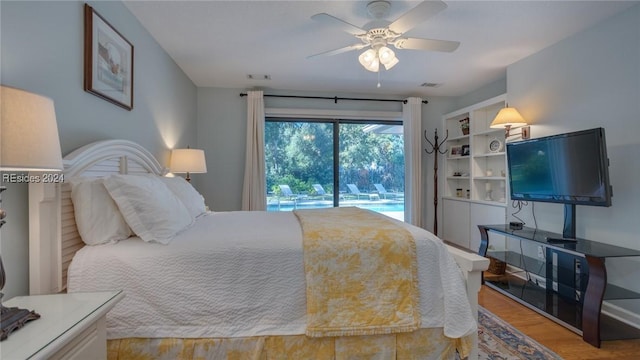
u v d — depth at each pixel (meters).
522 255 3.27
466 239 4.38
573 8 2.31
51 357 0.84
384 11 2.30
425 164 4.97
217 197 4.46
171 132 3.34
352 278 1.49
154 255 1.42
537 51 3.12
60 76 1.61
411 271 1.54
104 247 1.46
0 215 0.95
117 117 2.21
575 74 2.73
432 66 3.59
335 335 1.43
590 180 2.33
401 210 5.01
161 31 2.72
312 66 3.60
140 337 1.37
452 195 4.98
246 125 4.48
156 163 2.68
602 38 2.50
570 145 2.48
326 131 4.83
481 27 2.61
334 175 4.82
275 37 2.84
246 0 2.23
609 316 2.40
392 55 2.22
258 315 1.44
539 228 3.13
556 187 2.61
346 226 1.82
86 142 1.84
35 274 1.35
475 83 4.26
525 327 2.26
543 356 1.89
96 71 1.91
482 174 4.31
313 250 1.50
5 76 1.29
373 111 4.80
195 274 1.42
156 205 1.61
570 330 2.21
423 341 1.52
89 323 0.98
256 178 4.38
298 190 4.76
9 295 1.30
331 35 2.80
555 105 2.93
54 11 1.57
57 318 0.99
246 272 1.45
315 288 1.46
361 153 4.92
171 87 3.33
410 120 4.74
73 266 1.38
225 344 1.40
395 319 1.48
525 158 2.94
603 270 1.99
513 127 3.38
